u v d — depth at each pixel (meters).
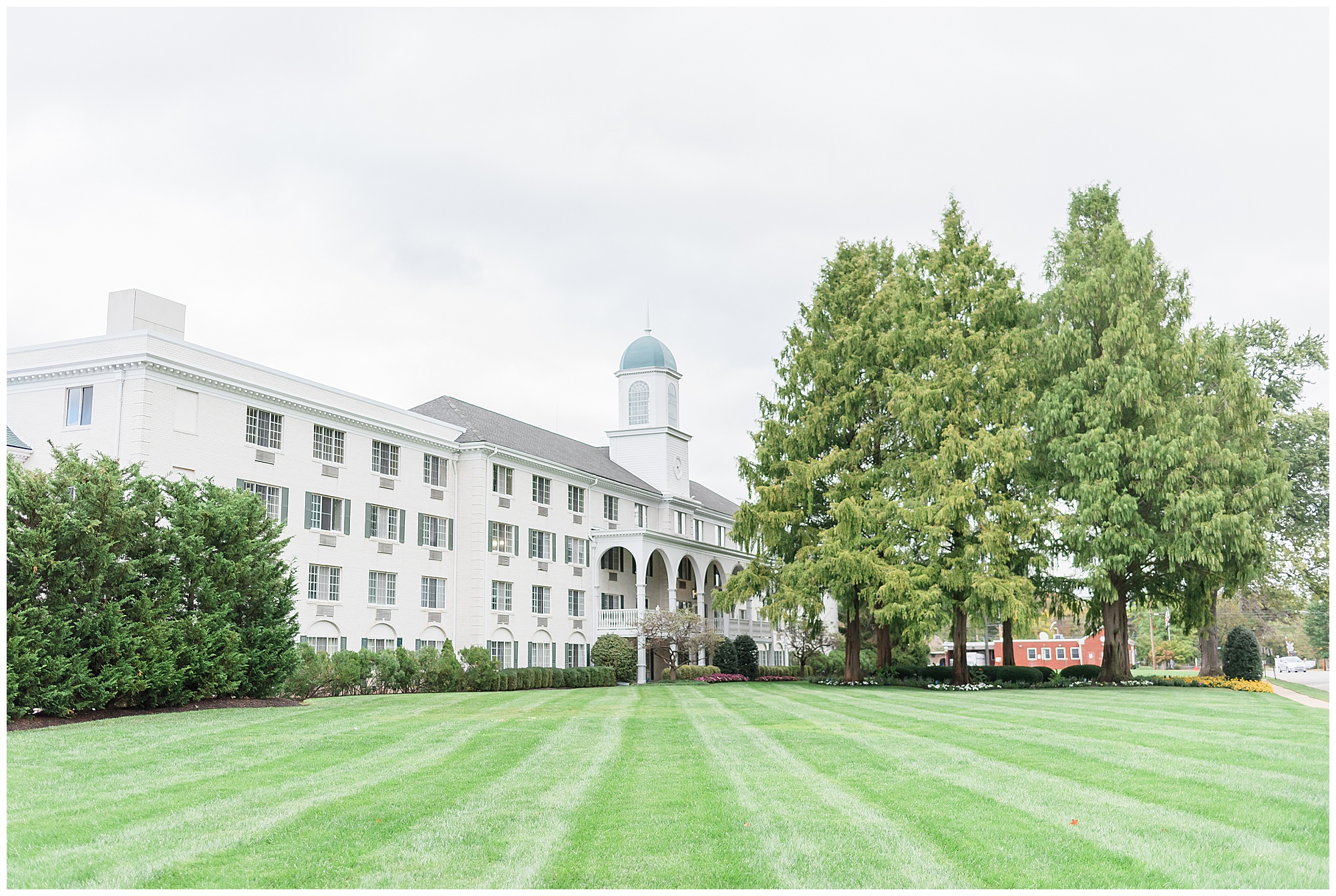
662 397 52.84
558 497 43.12
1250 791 9.74
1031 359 34.81
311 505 31.19
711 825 8.38
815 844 7.70
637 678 43.38
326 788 10.17
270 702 22.03
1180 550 30.84
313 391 31.62
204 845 7.78
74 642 17.58
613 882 6.78
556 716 18.53
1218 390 33.19
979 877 6.81
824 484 36.66
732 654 48.09
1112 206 37.12
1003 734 14.90
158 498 20.00
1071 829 8.15
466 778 10.73
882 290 36.69
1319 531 43.12
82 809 9.17
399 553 34.88
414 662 31.05
